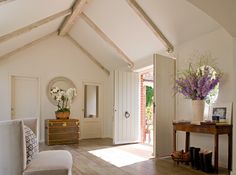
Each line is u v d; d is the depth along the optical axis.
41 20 4.89
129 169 3.45
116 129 5.71
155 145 4.25
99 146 5.48
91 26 5.50
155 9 4.09
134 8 4.20
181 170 3.38
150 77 6.48
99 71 7.18
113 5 4.59
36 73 6.21
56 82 6.49
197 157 3.45
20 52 6.02
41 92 6.26
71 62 6.74
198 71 3.76
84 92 6.93
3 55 5.74
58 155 2.37
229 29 2.97
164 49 4.94
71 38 6.79
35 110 6.18
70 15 5.32
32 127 2.70
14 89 5.97
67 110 5.99
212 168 3.29
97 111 7.14
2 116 5.72
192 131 3.58
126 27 4.99
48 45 6.42
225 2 2.54
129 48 5.65
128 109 5.92
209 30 3.88
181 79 3.88
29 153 2.23
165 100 4.45
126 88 5.91
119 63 6.55
